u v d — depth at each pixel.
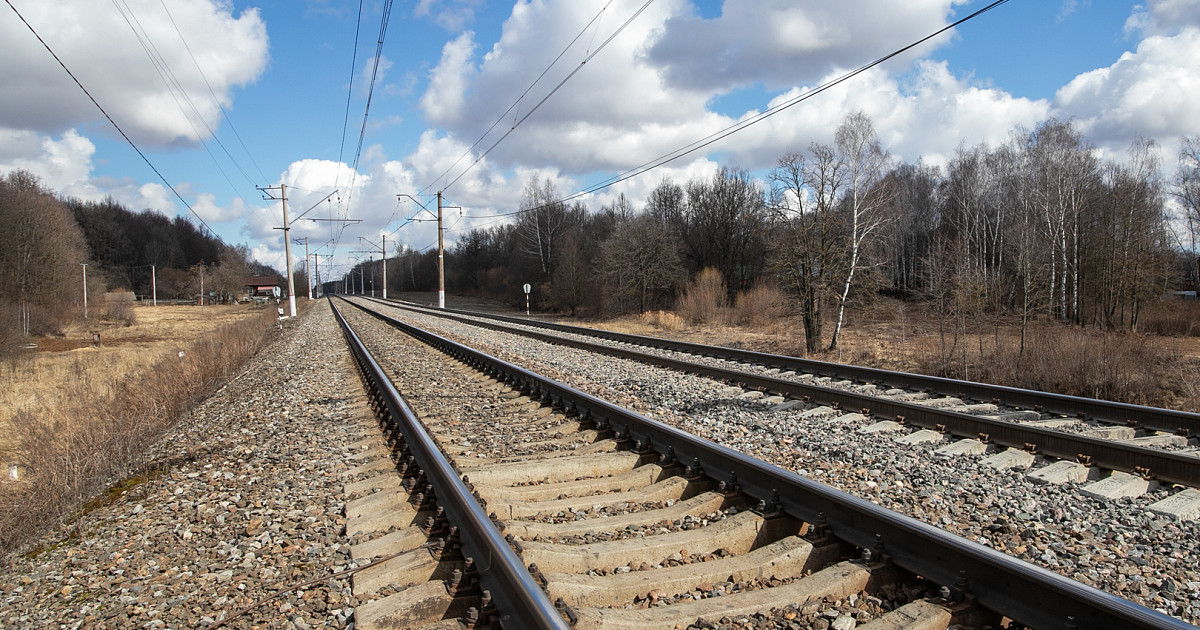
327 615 3.75
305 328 34.44
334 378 14.39
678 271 50.81
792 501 4.82
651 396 10.63
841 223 20.23
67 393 14.46
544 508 5.20
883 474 6.23
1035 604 3.22
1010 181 49.25
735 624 3.40
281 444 8.32
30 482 7.18
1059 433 6.73
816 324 20.00
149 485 7.10
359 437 8.40
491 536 3.79
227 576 4.39
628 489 5.85
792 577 4.07
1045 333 14.52
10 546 5.71
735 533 4.54
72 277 47.31
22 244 42.06
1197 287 43.41
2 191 42.09
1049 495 5.66
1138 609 2.80
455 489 4.71
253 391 13.62
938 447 7.37
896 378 11.77
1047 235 36.97
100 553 5.16
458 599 3.70
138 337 37.47
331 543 4.84
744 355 16.00
